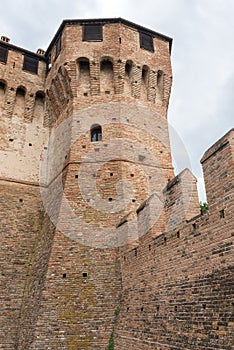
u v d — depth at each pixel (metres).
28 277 20.11
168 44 26.61
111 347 13.95
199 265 10.12
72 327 14.52
